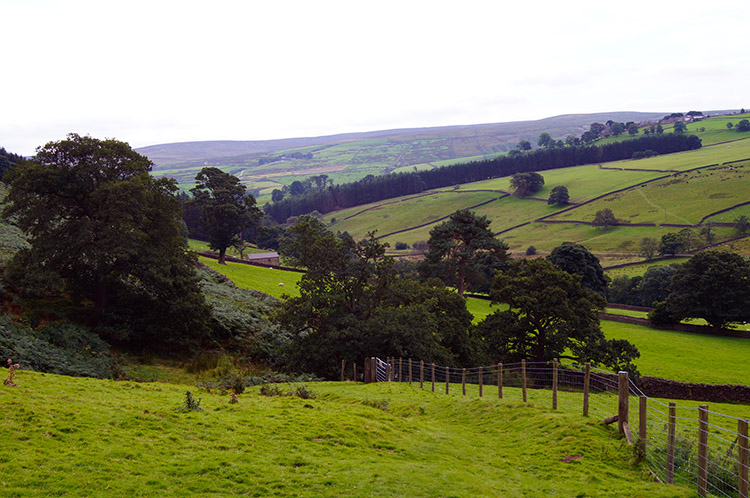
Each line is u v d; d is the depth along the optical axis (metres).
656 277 105.38
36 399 14.37
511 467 13.22
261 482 10.83
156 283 35.38
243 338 40.56
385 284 41.88
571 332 47.28
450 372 38.50
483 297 91.94
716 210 160.25
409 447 14.62
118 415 14.03
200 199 83.94
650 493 10.77
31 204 35.06
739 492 9.97
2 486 9.05
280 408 17.59
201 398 18.42
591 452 13.49
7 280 32.25
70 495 9.14
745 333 73.81
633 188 198.12
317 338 38.47
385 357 37.72
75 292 34.84
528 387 37.06
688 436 15.16
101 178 36.41
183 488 10.09
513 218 193.75
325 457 12.80
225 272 75.12
